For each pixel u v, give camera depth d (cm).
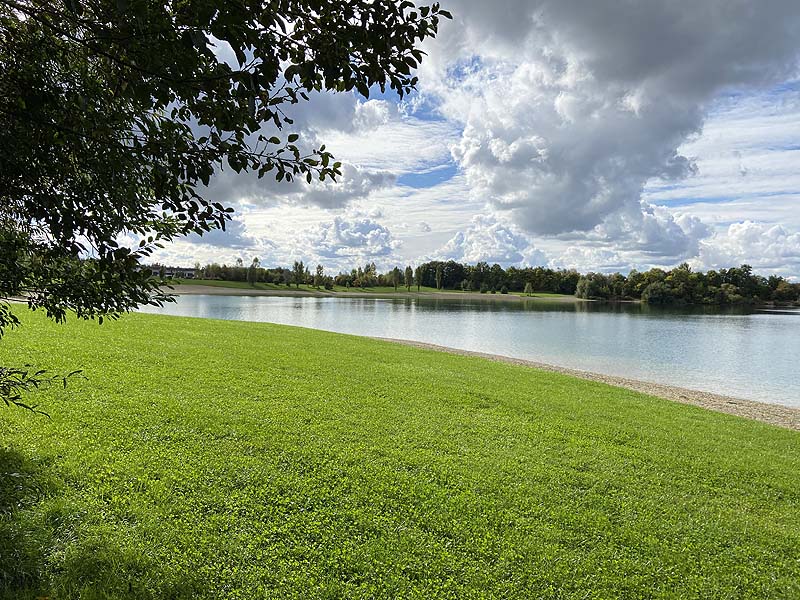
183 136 284
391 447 762
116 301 355
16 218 322
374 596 423
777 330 5338
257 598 401
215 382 1028
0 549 393
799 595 485
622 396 1482
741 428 1209
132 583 393
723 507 683
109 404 789
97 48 245
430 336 3975
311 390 1069
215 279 14600
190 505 520
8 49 265
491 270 17988
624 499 668
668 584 484
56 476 531
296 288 15162
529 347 3466
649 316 7844
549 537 543
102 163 286
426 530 534
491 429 927
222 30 224
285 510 538
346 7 260
